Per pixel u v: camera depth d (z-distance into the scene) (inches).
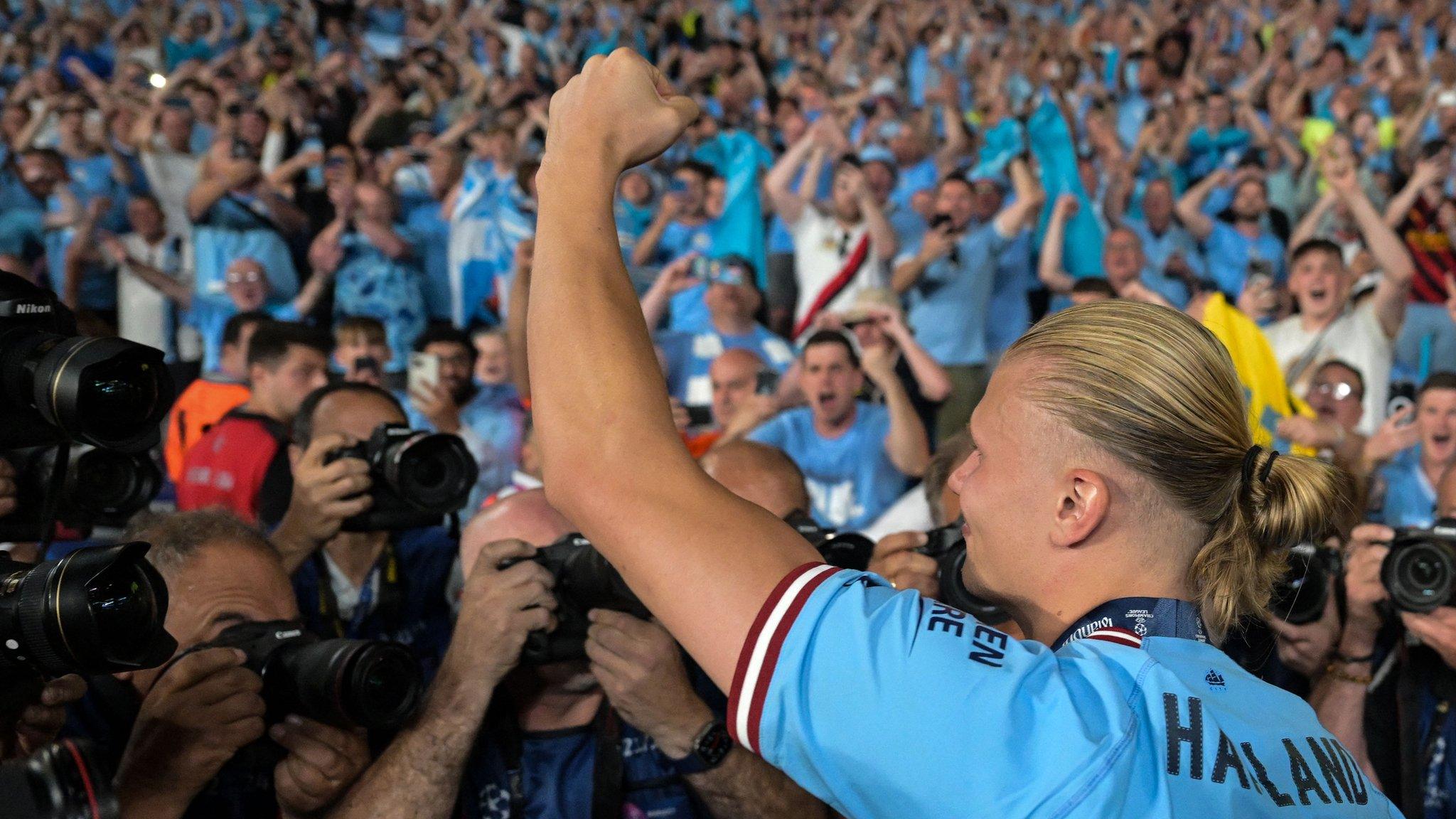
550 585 58.6
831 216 217.0
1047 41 341.1
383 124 279.6
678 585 29.2
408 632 85.3
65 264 210.1
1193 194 257.4
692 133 265.9
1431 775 79.1
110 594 39.0
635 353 30.7
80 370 39.7
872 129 277.1
